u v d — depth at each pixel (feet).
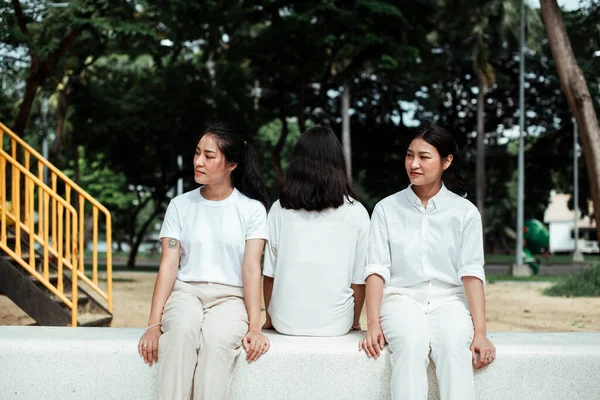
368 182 95.40
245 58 60.59
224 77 66.33
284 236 11.14
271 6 55.47
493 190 114.52
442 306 10.63
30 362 10.25
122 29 42.22
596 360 10.28
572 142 103.91
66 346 10.25
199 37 51.34
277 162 66.44
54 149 63.16
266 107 68.39
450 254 10.80
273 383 10.27
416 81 76.43
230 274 10.93
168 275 10.78
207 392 9.78
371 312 10.43
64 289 22.95
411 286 10.85
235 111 66.44
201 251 10.93
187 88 65.77
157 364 10.22
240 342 10.30
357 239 11.21
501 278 53.93
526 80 100.37
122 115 67.67
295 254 10.99
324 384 10.28
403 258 10.85
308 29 54.03
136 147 71.00
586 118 31.32
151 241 184.85
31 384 10.26
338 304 10.94
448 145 10.71
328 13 52.85
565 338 10.95
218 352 9.93
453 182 11.30
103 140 69.77
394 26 54.90
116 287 42.73
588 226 173.37
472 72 98.27
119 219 128.16
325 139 11.19
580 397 10.30
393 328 10.14
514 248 148.25
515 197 137.28
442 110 103.65
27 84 41.29
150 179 74.95
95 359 10.23
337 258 10.98
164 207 92.07
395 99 82.12
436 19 75.56
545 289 41.29
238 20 52.80
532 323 27.45
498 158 110.11
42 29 40.37
